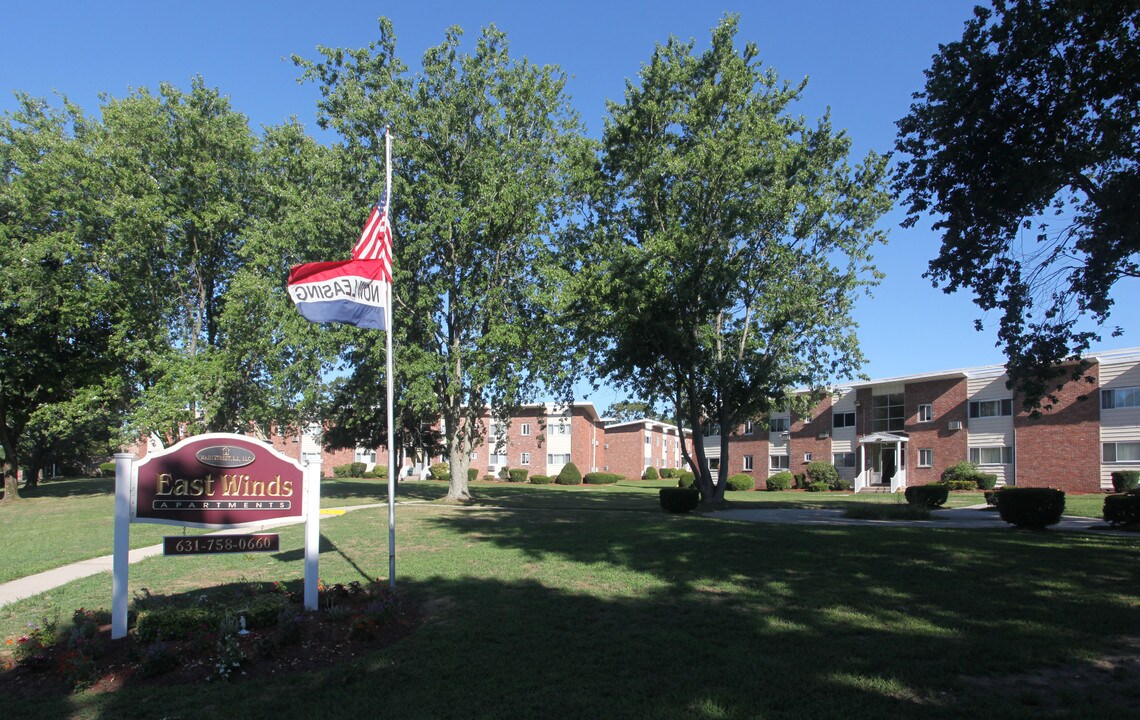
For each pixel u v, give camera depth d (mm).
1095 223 11508
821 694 5207
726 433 24328
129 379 30969
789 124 22656
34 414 28328
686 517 19156
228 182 29156
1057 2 10914
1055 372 12680
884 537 13258
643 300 21250
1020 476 36250
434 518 19281
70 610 8469
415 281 24859
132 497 7020
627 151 23234
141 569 11461
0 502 31000
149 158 27938
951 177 12406
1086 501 24922
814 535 13680
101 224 27797
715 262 21828
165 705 5363
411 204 23938
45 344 29984
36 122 29109
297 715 5133
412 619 7656
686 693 5320
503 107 25625
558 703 5207
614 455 67750
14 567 11977
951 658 5918
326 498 28875
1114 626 6785
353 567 11023
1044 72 11625
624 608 7992
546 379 25938
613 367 22828
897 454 40750
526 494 35406
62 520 21609
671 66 22266
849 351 24406
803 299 22766
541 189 24516
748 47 22406
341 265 8906
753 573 9922
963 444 39094
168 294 30141
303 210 23703
